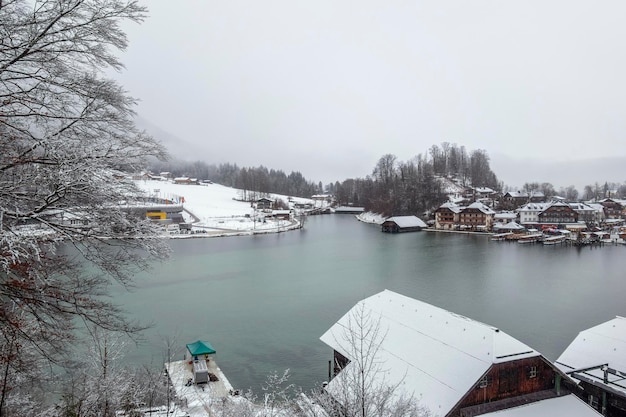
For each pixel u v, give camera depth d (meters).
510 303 58.62
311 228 164.62
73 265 10.75
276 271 80.75
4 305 9.58
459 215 158.38
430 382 25.53
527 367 25.98
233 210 196.62
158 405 22.31
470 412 23.80
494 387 25.09
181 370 36.16
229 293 63.81
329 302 59.25
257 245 116.62
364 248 110.81
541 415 24.30
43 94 9.52
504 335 27.91
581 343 34.25
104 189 9.48
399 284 69.25
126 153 9.93
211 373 36.16
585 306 57.31
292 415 18.23
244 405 22.06
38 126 9.76
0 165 8.95
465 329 29.20
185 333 46.50
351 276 75.81
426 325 31.28
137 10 9.91
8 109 9.38
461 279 72.81
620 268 83.06
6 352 10.22
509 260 92.25
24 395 13.66
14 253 8.10
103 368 16.78
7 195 8.91
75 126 9.77
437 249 108.88
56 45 9.44
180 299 60.22
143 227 10.59
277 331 47.84
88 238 10.04
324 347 43.41
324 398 15.41
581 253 103.38
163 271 80.62
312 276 75.94
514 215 164.38
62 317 10.53
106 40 9.88
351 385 13.77
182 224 139.50
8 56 9.06
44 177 8.79
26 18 9.02
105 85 10.00
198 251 106.06
